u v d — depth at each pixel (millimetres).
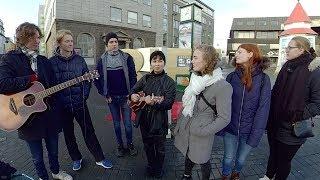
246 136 3182
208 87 2852
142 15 34094
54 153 3477
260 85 3053
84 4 27375
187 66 9289
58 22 25812
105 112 7715
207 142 2957
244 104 3092
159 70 3490
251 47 3020
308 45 2955
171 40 47125
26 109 2986
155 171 3742
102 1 28922
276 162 3451
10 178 2320
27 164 4168
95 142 3971
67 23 26281
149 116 3439
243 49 3039
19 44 2947
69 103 3641
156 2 36031
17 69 2885
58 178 3625
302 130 2971
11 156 4473
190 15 6465
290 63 3053
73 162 4125
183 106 3049
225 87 2760
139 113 3453
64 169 4008
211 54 2799
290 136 3049
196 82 2875
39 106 3047
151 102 3301
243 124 3135
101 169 4016
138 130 5828
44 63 3182
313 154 4668
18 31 2930
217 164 4246
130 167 4102
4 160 4305
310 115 2857
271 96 3273
